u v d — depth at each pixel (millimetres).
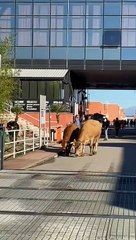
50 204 10414
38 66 47344
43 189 12336
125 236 7832
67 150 23938
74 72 49031
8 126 28766
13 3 47594
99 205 10391
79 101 63000
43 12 47594
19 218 9070
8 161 19031
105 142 35219
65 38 47406
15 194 11578
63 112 43438
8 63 25609
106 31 47219
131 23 47031
